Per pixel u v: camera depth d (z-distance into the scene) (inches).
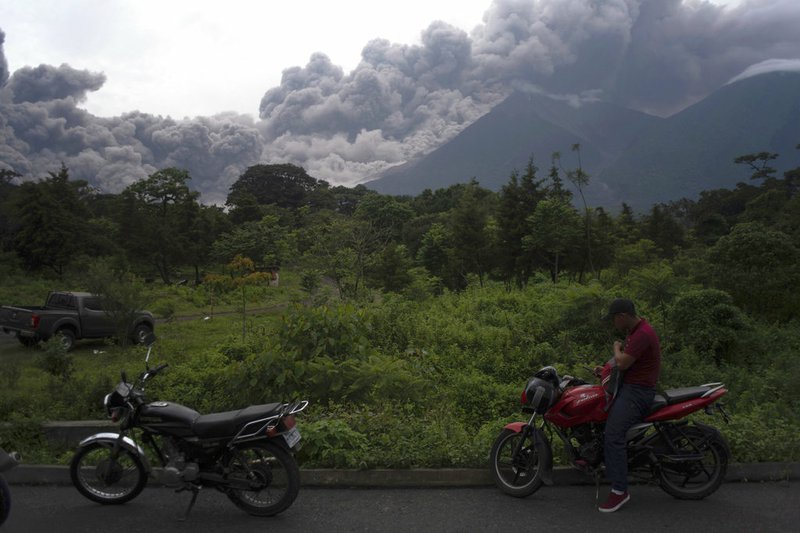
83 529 195.9
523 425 228.5
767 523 200.4
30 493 229.1
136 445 220.4
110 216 3058.6
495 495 227.3
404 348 520.4
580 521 202.4
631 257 1592.0
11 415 304.8
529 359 489.4
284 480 226.7
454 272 1924.2
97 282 842.8
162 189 2896.2
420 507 215.0
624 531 194.2
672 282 575.8
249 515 208.5
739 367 474.0
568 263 1633.9
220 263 3019.2
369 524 200.2
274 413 210.1
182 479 208.4
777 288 649.6
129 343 880.3
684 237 2770.7
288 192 6205.7
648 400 215.3
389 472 237.0
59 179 2301.9
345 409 327.9
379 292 1066.7
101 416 334.6
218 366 467.2
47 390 373.7
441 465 244.8
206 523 201.5
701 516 206.1
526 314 604.4
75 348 869.8
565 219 1556.3
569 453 227.9
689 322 526.6
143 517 206.4
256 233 3041.3
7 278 1808.6
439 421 303.9
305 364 354.3
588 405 220.4
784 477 241.9
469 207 1865.2
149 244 2466.8
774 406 323.6
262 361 355.3
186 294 1780.3
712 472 224.4
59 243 1996.8
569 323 536.1
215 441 210.5
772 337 535.5
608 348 512.4
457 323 585.0
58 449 274.2
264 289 1914.4
